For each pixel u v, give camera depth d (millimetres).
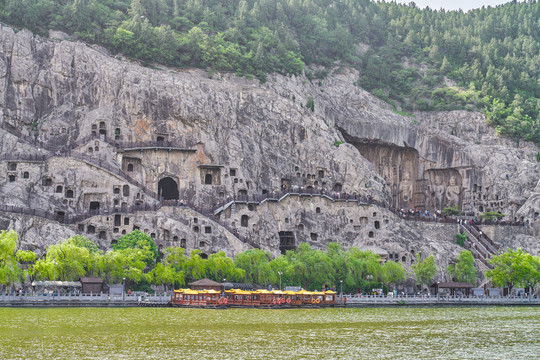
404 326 98188
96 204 150500
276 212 165750
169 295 129375
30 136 159125
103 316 101750
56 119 162000
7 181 145500
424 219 176375
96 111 162250
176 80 170125
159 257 139000
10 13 174375
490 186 198375
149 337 82938
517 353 77125
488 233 182250
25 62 164125
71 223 139875
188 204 152375
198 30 194375
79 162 150500
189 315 107625
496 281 151500
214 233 149000
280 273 136375
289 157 177375
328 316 110938
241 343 80250
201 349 76000
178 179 163875
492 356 75312
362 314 115750
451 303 143375
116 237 142750
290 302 128125
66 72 166750
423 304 140750
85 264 122938
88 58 169625
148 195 155875
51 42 171375
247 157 170500
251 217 160125
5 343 76312
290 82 199125
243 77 190625
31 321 93312
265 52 198875
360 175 180500
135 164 162250
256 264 139375
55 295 115188
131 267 124000
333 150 183500
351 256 145625
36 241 130000
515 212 192500
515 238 182250
